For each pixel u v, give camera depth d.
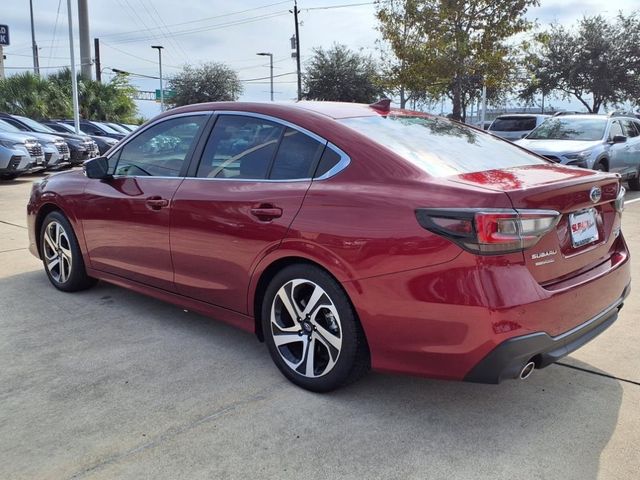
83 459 2.62
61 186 4.80
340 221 2.93
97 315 4.45
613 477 2.51
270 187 3.32
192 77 48.12
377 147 3.08
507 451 2.70
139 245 4.11
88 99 30.20
